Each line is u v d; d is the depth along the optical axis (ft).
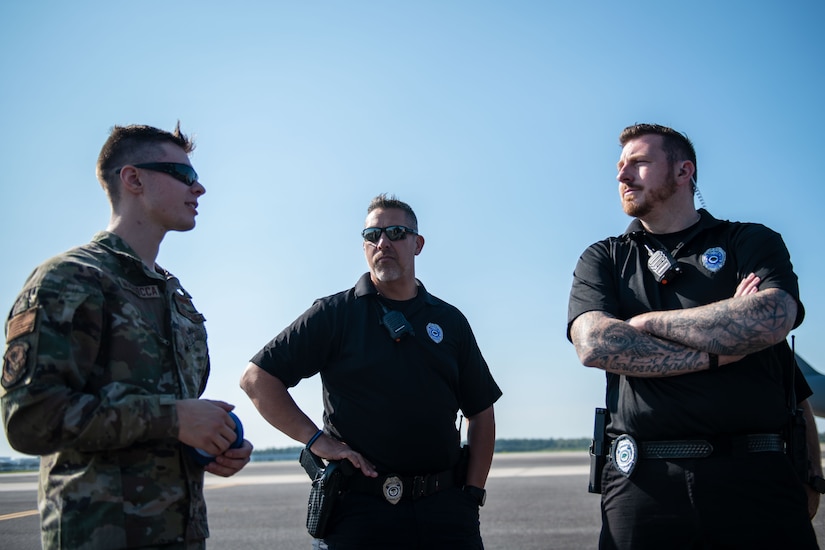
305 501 33.86
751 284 9.84
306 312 12.55
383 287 12.73
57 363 7.81
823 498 27.32
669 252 10.72
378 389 11.81
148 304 9.06
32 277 8.23
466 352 12.97
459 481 12.48
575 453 94.43
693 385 9.73
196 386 9.50
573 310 10.82
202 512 8.85
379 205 12.87
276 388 11.92
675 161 10.86
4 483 52.29
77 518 7.87
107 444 7.85
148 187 9.53
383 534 11.21
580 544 20.44
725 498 9.43
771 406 9.72
